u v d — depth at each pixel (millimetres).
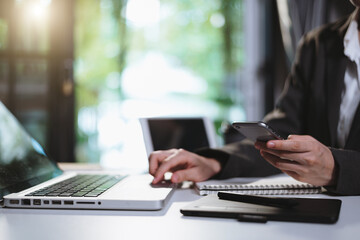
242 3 4668
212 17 5012
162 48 5180
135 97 5125
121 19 4945
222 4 4895
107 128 4918
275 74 3830
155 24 5113
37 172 826
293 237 448
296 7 3271
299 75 1210
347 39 1090
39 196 620
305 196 723
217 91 5062
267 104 4004
